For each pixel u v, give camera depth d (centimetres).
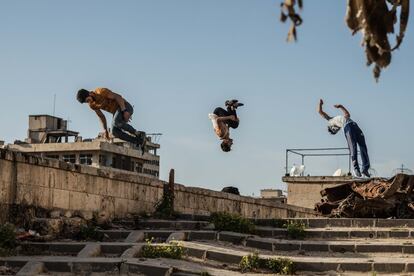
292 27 502
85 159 5688
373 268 1112
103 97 1672
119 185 1727
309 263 1130
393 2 562
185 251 1233
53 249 1266
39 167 1462
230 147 1884
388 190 1753
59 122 6316
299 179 3241
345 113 2031
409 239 1409
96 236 1453
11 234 1269
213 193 2092
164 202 1811
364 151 2017
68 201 1548
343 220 1541
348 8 553
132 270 1084
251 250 1327
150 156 6406
